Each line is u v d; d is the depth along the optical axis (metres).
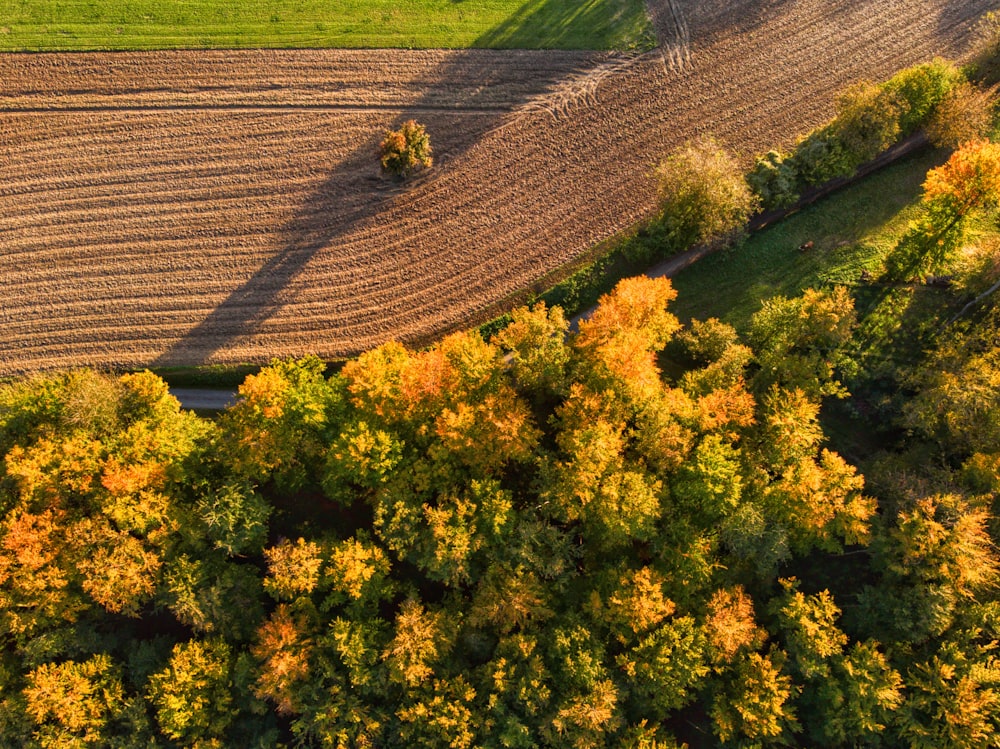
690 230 55.72
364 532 50.06
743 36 63.91
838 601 51.97
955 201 49.56
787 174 57.47
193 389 59.47
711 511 47.22
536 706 45.19
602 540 48.78
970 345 51.69
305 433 50.09
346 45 63.38
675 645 45.06
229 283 60.19
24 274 60.16
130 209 61.03
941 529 44.66
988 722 44.19
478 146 62.06
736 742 46.81
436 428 48.00
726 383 51.19
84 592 49.22
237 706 48.84
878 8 64.06
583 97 62.91
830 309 49.66
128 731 47.72
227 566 49.84
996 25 63.03
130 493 47.44
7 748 46.59
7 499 49.81
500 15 64.31
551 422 50.91
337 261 60.50
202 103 62.41
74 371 58.25
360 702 46.59
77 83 62.25
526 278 60.34
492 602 45.91
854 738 46.94
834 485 47.38
